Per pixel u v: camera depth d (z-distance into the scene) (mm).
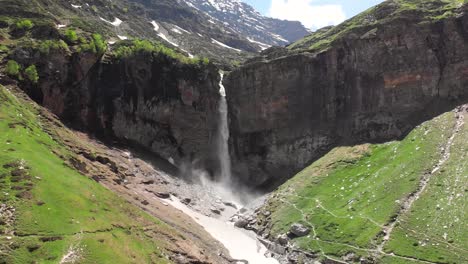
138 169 100375
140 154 111375
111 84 115062
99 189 69125
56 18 133125
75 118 107188
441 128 90000
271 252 78062
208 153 123875
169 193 96375
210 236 80438
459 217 64688
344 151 103562
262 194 109938
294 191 96875
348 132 108812
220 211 99500
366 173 90062
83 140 98375
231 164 125062
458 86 97312
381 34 105625
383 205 74938
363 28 110688
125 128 114812
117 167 91188
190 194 101625
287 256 74625
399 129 99875
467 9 101188
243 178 121000
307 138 114312
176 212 85562
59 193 58375
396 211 71500
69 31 113562
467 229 62031
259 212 95562
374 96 106000
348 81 111250
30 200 53438
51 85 102250
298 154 114375
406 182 78312
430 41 101750
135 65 119000
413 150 87812
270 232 84688
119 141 112438
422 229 65625
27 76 97812
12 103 84062
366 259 64438
